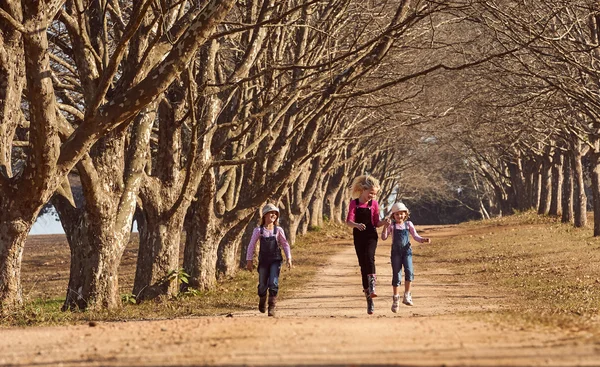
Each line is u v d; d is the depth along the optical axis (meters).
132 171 23.84
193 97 23.08
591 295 23.33
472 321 13.66
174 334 12.64
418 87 47.88
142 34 22.03
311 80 32.84
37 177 18.64
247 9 28.77
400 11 29.19
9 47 18.97
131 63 21.95
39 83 17.31
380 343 10.66
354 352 9.72
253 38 28.20
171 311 22.45
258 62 31.00
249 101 29.02
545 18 32.16
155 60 21.89
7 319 18.67
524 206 89.62
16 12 17.52
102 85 17.81
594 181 51.69
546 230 62.59
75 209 25.69
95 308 22.62
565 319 13.64
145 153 24.33
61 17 21.50
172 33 21.92
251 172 37.31
